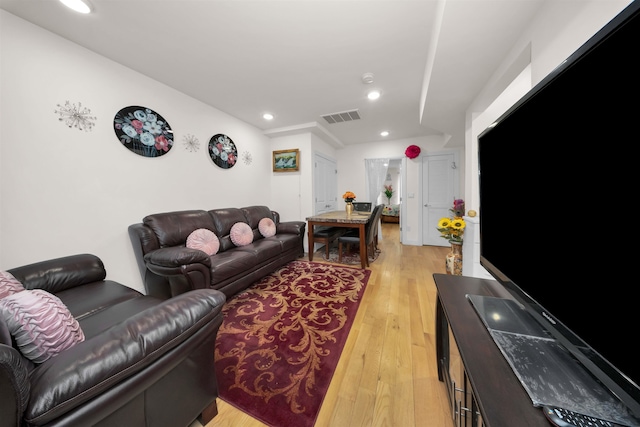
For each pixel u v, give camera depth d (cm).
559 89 59
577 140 53
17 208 146
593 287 50
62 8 139
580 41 90
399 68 210
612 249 45
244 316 187
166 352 76
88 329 103
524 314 81
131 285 208
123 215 204
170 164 245
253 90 252
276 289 239
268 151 409
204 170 285
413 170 459
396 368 129
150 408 77
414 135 441
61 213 166
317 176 416
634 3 40
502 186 93
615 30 43
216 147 300
